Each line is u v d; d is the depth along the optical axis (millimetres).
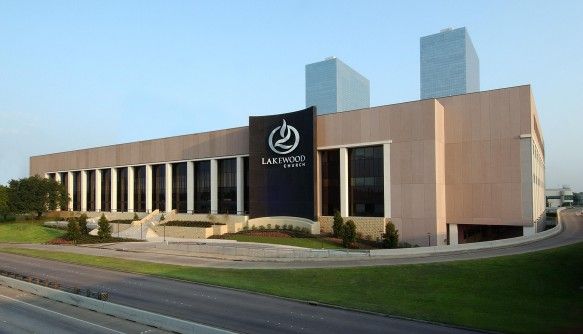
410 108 49531
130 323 19703
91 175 92500
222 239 52875
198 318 19984
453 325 18578
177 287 27906
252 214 60344
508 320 19297
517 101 47031
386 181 50719
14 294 26609
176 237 59000
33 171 106625
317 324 18891
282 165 58000
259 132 60625
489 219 47938
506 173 47281
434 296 24250
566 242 40531
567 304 22297
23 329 18609
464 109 50000
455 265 30703
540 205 67375
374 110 52125
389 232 44844
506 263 30281
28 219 89062
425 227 47812
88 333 18000
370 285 27234
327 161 56969
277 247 44531
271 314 20703
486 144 48531
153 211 76500
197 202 72500
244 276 31422
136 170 82625
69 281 30344
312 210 54250
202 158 70938
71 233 59500
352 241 46344
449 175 50406
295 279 29844
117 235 63250
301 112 56719
